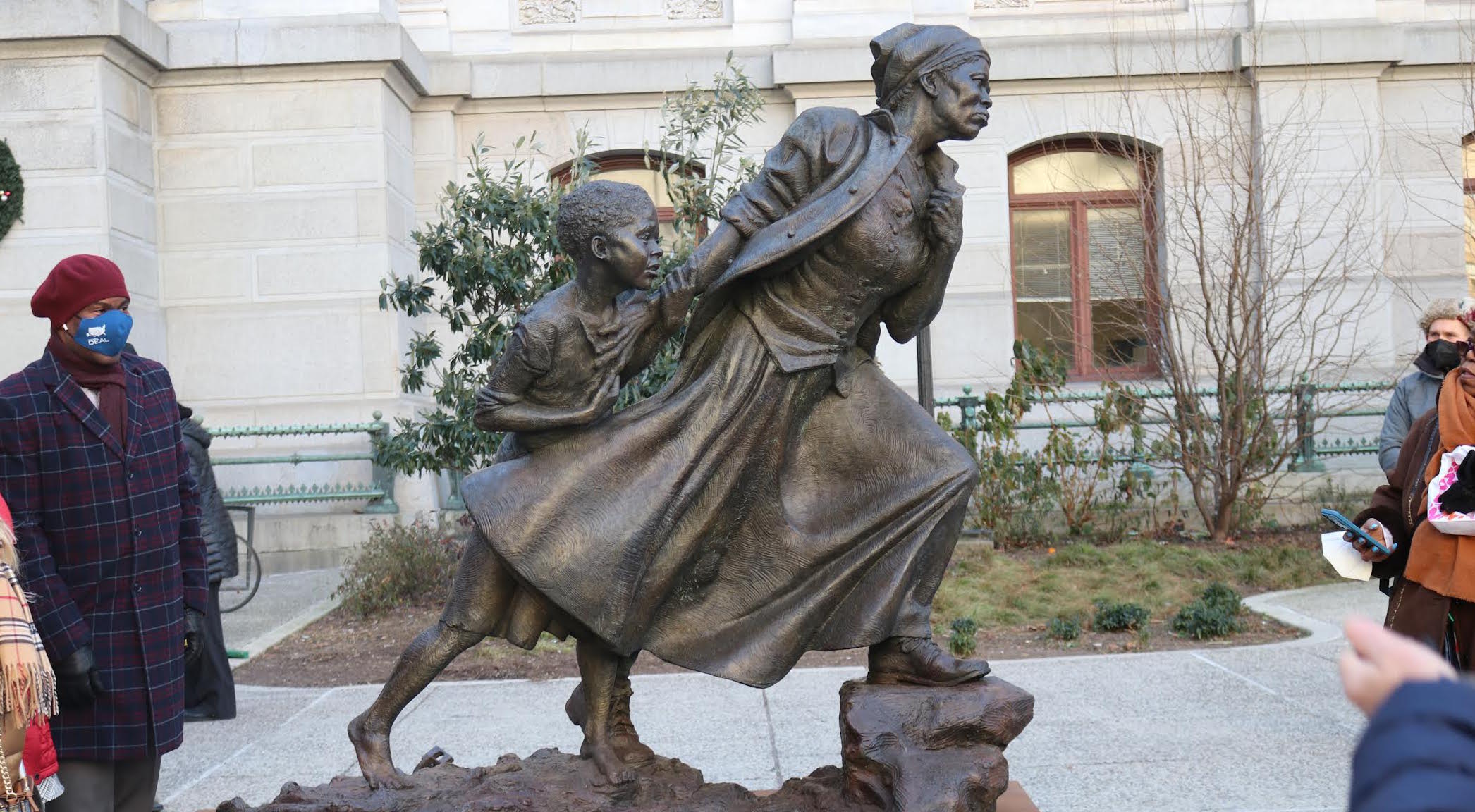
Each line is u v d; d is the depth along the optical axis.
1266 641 7.79
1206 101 13.61
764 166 3.51
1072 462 11.28
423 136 13.77
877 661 3.51
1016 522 10.99
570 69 13.74
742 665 3.39
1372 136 13.34
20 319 11.80
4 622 2.70
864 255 3.43
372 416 12.62
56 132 11.77
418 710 6.62
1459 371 4.07
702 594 3.47
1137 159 12.80
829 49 13.34
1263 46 13.23
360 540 11.88
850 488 3.57
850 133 3.49
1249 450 10.73
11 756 2.72
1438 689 0.95
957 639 7.67
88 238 11.77
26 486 3.52
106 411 3.65
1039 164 14.04
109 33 11.62
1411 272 13.53
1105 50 13.54
